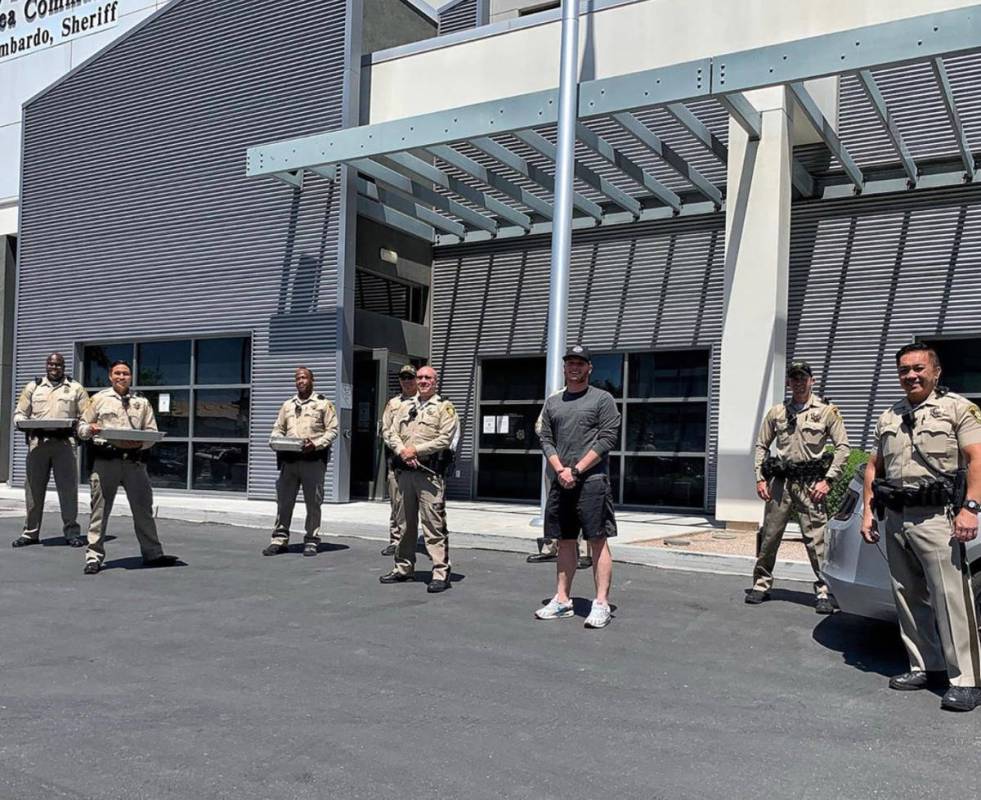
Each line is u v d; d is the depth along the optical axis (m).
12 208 19.08
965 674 4.90
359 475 15.20
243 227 15.59
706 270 13.59
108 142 17.23
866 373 12.41
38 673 5.33
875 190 12.46
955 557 4.98
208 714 4.64
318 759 4.05
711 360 13.44
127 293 16.88
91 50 22.12
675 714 4.74
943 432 5.05
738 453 11.51
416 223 15.68
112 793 3.66
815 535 7.17
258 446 15.21
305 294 14.83
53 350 17.73
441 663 5.63
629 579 8.56
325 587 8.05
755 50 9.68
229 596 7.63
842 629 6.63
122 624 6.59
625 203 13.59
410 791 3.72
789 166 11.77
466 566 9.24
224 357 15.89
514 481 15.20
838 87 12.64
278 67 15.40
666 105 10.60
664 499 13.80
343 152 12.24
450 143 11.73
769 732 4.49
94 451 8.66
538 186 14.72
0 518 13.26
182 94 16.39
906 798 3.73
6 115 23.02
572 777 3.89
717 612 7.15
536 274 15.09
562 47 10.89
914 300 12.17
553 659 5.76
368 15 15.27
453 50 14.36
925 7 11.09
